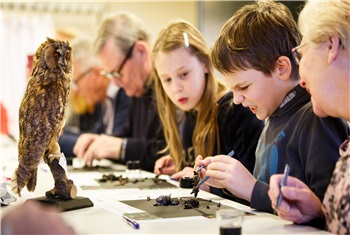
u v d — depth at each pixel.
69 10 4.93
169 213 1.24
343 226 1.05
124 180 1.84
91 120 4.35
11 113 4.71
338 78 1.13
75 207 1.29
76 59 4.18
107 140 2.55
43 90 1.26
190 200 1.38
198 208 1.31
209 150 1.94
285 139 1.44
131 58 2.81
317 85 1.16
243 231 1.09
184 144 2.16
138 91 2.84
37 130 1.25
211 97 1.98
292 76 1.48
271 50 1.46
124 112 3.34
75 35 4.88
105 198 1.46
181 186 1.67
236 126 1.88
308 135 1.30
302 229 1.11
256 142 1.82
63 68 1.29
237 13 1.55
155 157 2.50
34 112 1.25
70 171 2.20
